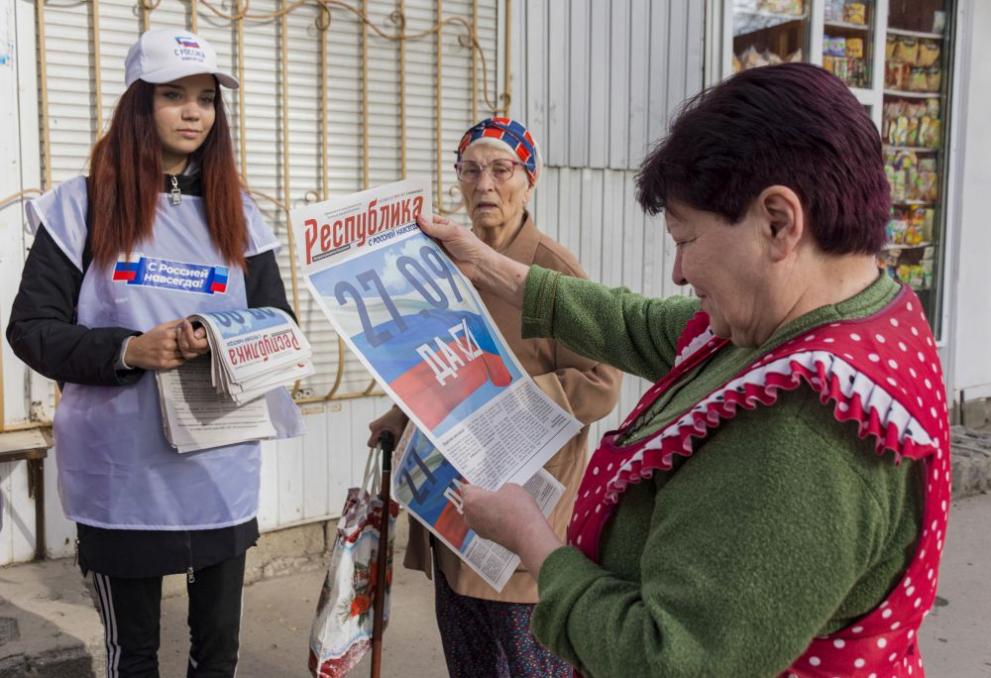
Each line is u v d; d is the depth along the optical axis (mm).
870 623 992
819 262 1019
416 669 3100
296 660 3104
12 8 3055
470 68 3969
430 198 1767
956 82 5926
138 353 2000
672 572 969
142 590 2152
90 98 3219
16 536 3244
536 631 1118
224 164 2201
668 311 1576
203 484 2143
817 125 966
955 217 6016
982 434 5695
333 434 3812
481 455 1478
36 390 3215
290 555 3801
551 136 4223
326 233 1587
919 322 1048
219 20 3398
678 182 1027
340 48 3668
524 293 1711
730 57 4742
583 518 1191
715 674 910
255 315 2131
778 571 906
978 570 4066
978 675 3184
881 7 5520
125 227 2074
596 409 2209
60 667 2598
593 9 4262
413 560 2402
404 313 1608
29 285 2076
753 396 956
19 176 3127
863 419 913
